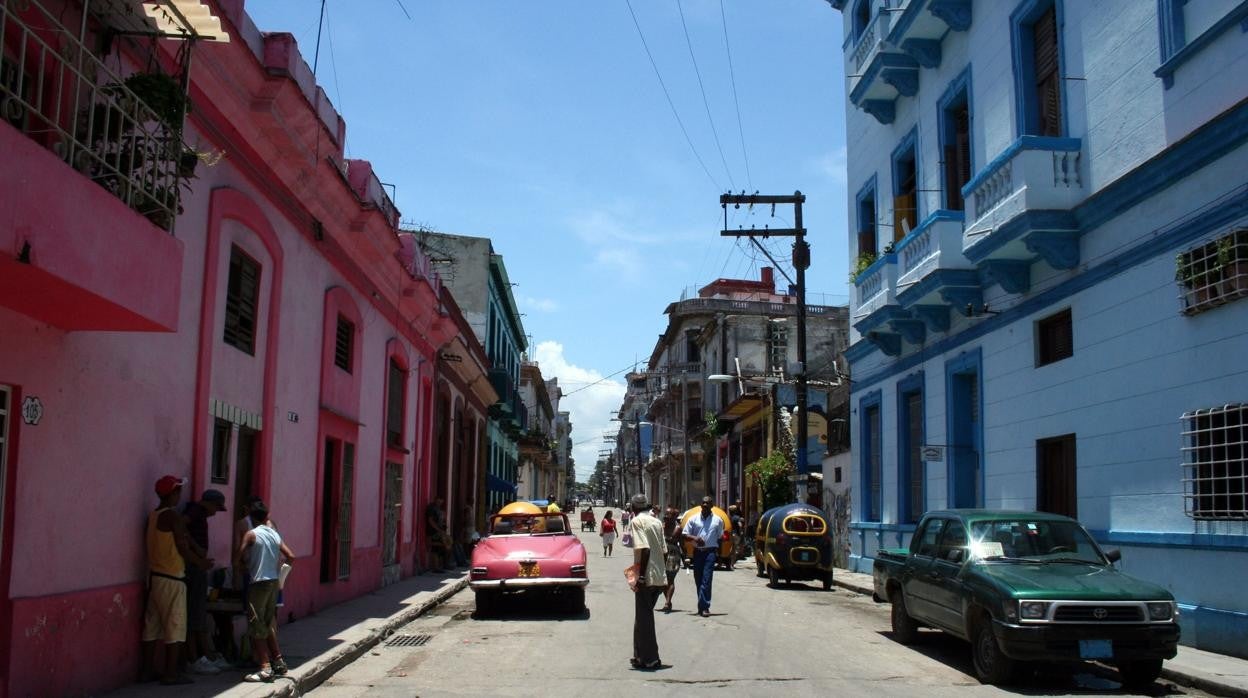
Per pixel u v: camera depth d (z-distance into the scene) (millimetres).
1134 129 12398
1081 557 10273
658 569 10414
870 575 22250
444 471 26625
